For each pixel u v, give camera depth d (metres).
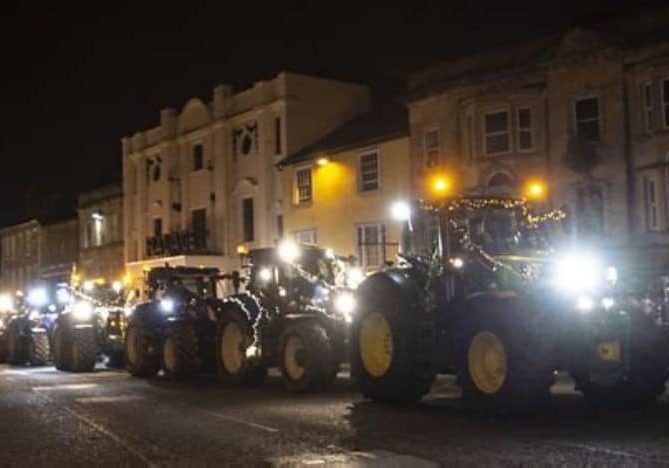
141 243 49.91
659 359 13.48
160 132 48.28
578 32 28.88
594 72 28.72
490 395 12.74
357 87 41.75
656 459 9.38
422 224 14.75
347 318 16.78
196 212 45.69
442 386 17.42
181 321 20.53
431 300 13.91
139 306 22.27
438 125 32.69
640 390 13.47
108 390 18.22
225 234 42.81
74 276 30.56
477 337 13.00
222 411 14.27
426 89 33.03
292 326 16.89
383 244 16.31
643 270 27.30
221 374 18.98
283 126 39.84
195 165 46.06
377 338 14.78
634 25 28.33
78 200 58.72
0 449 11.23
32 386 19.34
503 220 14.69
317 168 37.78
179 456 10.48
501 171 30.38
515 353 12.33
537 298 12.50
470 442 10.65
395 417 12.98
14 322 28.34
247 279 19.69
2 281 70.31
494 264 14.05
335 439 11.23
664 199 27.27
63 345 24.66
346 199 36.28
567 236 15.23
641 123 27.97
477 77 31.25
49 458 10.57
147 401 16.03
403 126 34.88
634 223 27.97
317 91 40.62
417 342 14.01
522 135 30.31
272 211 40.56
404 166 33.91
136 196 50.75
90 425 13.12
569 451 9.89
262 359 17.88
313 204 37.91
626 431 11.21
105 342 24.48
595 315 12.84
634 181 28.05
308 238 38.09
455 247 14.13
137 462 10.22
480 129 31.11
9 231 69.25
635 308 13.48
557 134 29.39
